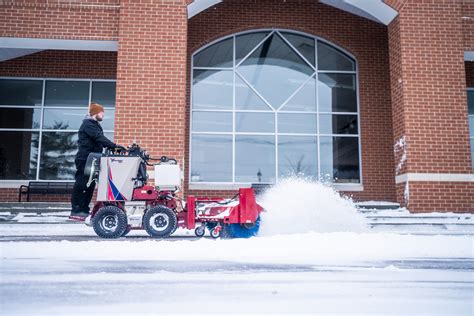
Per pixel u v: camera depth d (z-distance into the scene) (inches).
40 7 352.5
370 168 435.8
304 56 458.3
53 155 433.4
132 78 336.2
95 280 102.3
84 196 219.9
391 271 117.0
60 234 242.4
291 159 433.4
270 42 459.5
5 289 92.5
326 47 462.6
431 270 119.3
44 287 94.6
